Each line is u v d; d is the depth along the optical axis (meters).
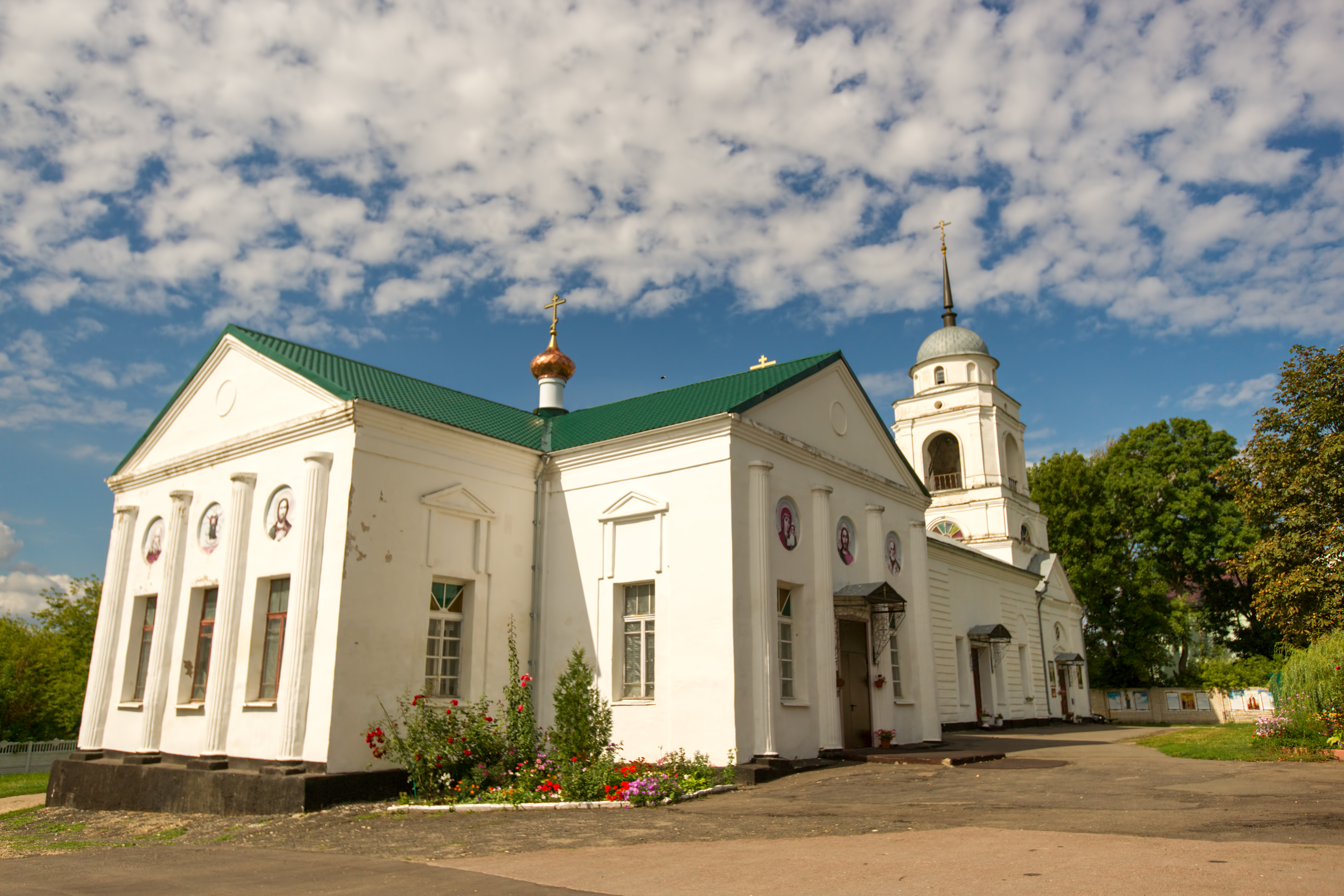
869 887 6.61
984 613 33.34
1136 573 45.66
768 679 15.95
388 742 15.20
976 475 39.06
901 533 21.97
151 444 20.59
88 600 44.06
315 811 14.07
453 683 17.20
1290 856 6.92
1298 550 25.34
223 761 15.83
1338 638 17.59
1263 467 26.45
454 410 19.86
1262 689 39.00
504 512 18.47
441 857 9.66
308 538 15.59
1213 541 44.16
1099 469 48.59
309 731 14.86
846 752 17.27
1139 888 6.01
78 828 15.68
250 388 18.30
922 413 41.00
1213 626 46.19
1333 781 11.90
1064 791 11.79
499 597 18.02
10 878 9.34
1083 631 45.88
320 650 15.08
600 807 12.81
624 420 19.94
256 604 16.45
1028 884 6.34
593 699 15.08
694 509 16.88
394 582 16.05
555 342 26.55
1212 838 7.95
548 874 8.14
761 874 7.41
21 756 32.03
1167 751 17.27
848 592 18.47
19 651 34.69
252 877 8.92
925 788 12.82
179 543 18.45
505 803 13.64
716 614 16.08
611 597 17.67
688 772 14.85
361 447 15.86
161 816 15.79
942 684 29.08
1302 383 26.11
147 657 19.61
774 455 17.89
